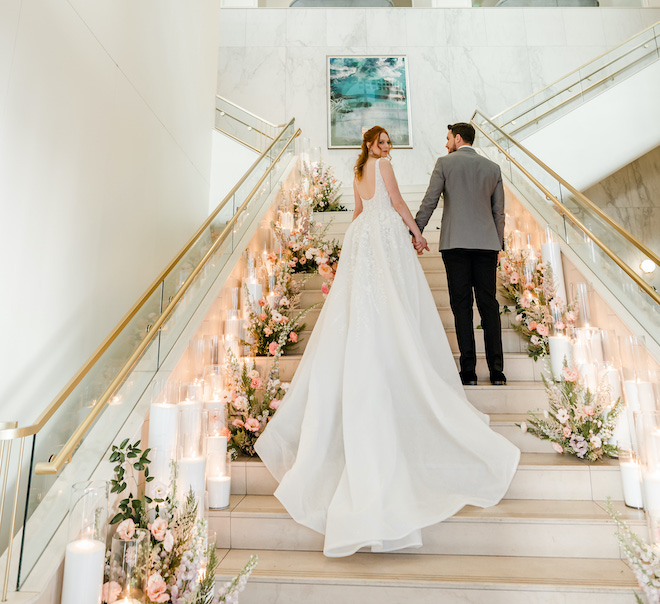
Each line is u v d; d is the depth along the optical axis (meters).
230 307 3.18
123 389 1.95
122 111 3.53
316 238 4.42
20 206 2.33
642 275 2.49
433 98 7.93
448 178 2.82
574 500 2.10
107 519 1.52
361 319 2.25
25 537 1.38
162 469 1.83
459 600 1.64
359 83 7.96
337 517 1.83
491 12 8.22
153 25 4.17
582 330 2.64
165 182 4.40
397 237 2.51
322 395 2.18
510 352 3.15
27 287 2.38
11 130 2.28
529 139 5.73
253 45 8.12
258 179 4.12
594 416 2.25
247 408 2.44
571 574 1.71
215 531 1.99
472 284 2.83
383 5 8.38
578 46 8.08
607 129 5.78
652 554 1.51
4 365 2.20
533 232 3.71
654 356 2.19
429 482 1.99
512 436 2.38
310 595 1.68
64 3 2.78
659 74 5.86
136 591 1.42
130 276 3.62
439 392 2.14
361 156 2.77
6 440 1.41
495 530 1.89
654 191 7.23
